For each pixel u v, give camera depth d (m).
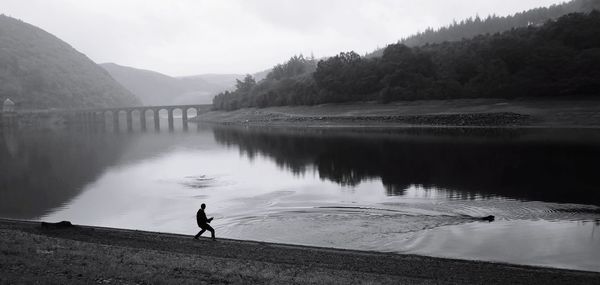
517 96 139.12
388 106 163.00
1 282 15.46
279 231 32.84
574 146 74.50
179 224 37.09
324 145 94.81
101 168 73.56
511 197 42.06
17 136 164.12
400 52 185.50
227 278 18.25
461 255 26.92
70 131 198.12
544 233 30.98
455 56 172.00
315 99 194.12
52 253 21.03
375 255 25.00
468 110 136.00
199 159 82.88
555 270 22.52
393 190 47.56
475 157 67.69
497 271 22.03
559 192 43.56
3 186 57.75
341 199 43.97
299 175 60.62
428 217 35.75
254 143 109.25
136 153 96.12
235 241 28.36
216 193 50.34
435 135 103.88
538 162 60.97
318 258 24.02
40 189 55.38
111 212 42.53
